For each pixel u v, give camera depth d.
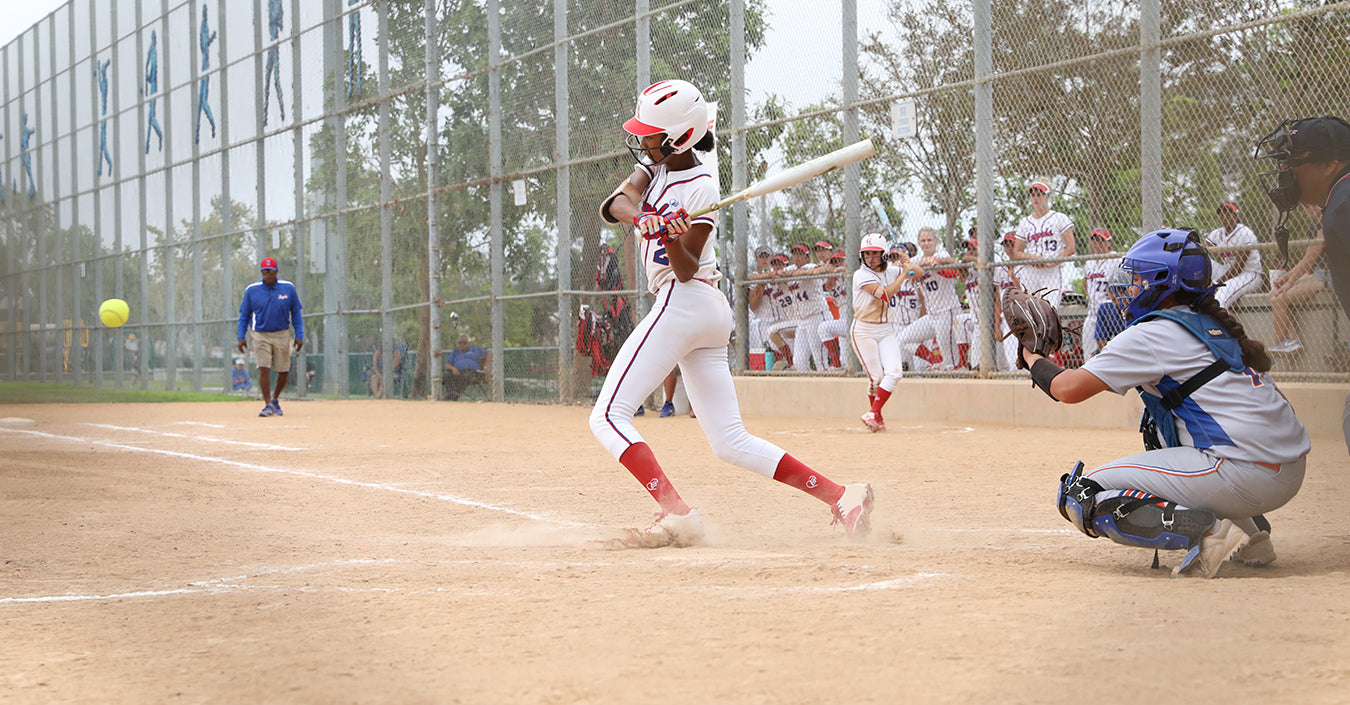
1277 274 13.02
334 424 18.67
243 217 33.56
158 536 7.23
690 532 6.74
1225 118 13.99
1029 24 15.97
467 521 8.00
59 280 45.72
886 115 17.66
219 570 5.97
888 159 17.72
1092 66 15.34
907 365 18.08
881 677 3.47
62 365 46.03
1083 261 15.38
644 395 6.96
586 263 22.44
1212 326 5.34
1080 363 15.49
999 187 16.44
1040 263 15.64
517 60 23.88
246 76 33.19
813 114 18.53
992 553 6.00
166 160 37.59
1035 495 8.78
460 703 3.31
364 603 4.85
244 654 3.98
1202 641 3.83
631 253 21.38
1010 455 11.75
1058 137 15.73
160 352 38.72
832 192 18.48
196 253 36.12
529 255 23.86
